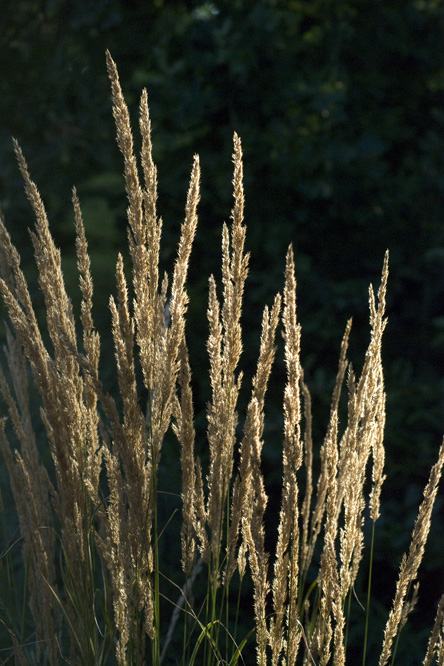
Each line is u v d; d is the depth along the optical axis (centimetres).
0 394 293
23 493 180
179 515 278
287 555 145
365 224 411
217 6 393
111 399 135
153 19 420
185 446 153
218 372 150
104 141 436
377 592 340
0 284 143
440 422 391
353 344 412
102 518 162
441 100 420
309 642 159
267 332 150
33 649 202
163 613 264
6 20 420
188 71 403
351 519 151
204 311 407
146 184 138
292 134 389
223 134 395
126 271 451
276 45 385
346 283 404
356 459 150
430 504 148
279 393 392
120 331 136
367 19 401
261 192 400
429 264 427
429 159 411
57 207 458
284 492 142
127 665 149
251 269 408
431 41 412
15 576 237
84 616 152
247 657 255
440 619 151
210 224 411
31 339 147
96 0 404
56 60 427
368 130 400
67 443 149
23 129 432
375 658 300
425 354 435
